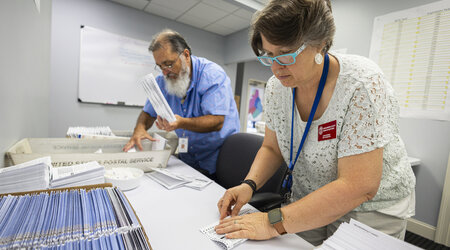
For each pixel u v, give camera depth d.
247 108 4.96
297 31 0.42
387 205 0.68
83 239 0.37
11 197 0.48
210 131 1.18
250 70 4.91
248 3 2.36
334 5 2.28
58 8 2.50
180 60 1.12
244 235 0.51
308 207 0.48
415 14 1.76
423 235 1.74
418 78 1.76
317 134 0.63
